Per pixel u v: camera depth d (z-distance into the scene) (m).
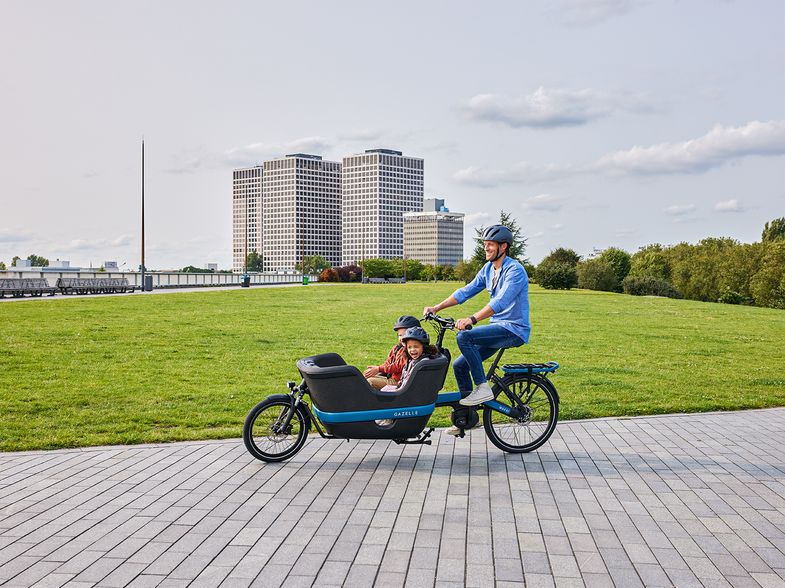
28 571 4.20
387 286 71.56
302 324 21.58
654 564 4.30
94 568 4.24
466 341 6.72
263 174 187.62
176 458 6.73
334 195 193.25
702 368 13.06
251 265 179.88
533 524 4.96
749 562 4.35
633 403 9.52
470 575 4.14
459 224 187.75
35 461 6.64
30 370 11.98
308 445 7.21
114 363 12.91
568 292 55.38
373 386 6.82
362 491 5.71
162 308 27.45
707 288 85.44
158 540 4.67
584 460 6.69
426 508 5.29
